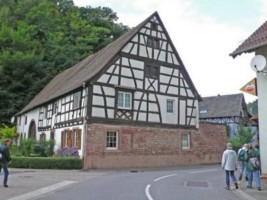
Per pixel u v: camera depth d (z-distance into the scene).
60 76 40.50
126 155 25.44
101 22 60.56
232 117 47.84
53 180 15.70
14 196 10.88
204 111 51.31
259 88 13.05
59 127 28.55
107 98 25.08
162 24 29.19
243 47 12.65
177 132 28.95
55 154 26.09
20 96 44.25
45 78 45.72
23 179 15.98
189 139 29.83
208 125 31.58
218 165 29.44
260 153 13.01
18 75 44.72
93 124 24.08
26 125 38.50
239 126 41.03
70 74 34.81
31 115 37.19
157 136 27.56
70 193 11.49
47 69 47.12
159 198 10.49
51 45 51.91
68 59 49.16
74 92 26.59
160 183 14.52
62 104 28.67
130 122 26.08
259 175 12.88
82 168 23.09
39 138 33.47
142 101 27.09
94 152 23.80
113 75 25.67
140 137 26.48
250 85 13.27
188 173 20.12
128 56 26.75
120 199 10.19
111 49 28.61
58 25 58.19
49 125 31.12
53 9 63.00
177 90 29.56
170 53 29.53
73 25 57.22
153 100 27.78
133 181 15.17
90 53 51.16
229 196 11.40
